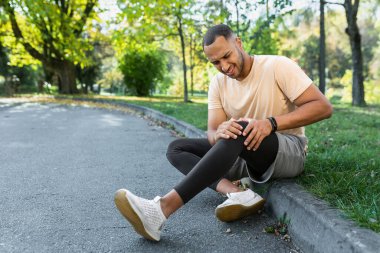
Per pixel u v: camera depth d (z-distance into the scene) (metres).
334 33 38.34
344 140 4.38
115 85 47.47
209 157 2.02
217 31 2.16
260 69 2.30
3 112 11.15
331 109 2.19
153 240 2.06
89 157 4.46
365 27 36.31
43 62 22.03
